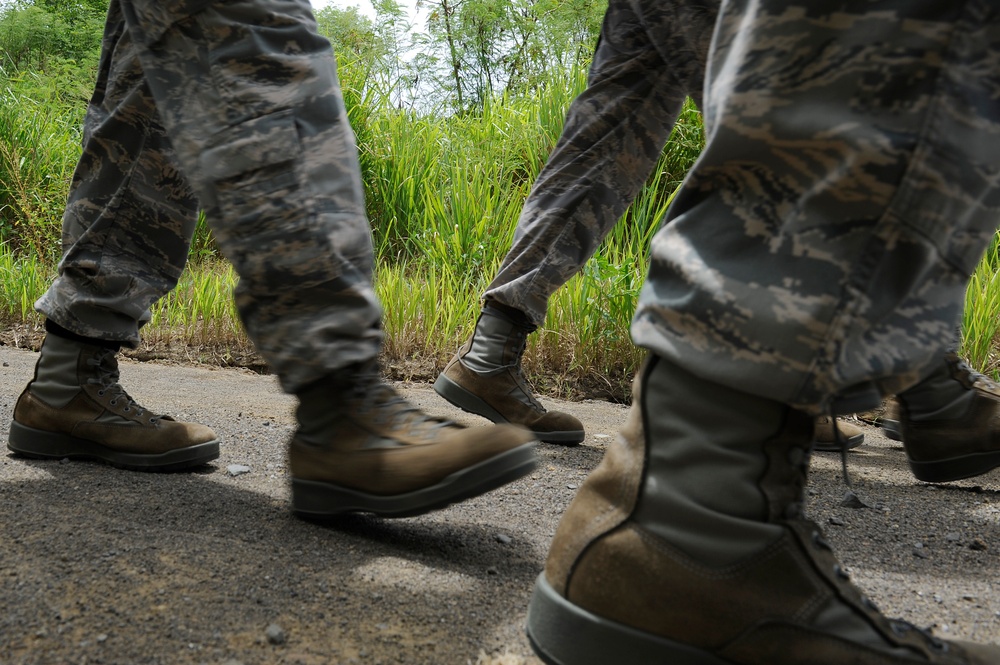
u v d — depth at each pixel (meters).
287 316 1.18
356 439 1.24
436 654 0.93
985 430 1.86
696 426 0.82
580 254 2.17
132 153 1.59
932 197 0.71
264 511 1.40
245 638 0.92
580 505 0.91
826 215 0.73
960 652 0.82
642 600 0.84
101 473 1.61
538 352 3.35
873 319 0.73
